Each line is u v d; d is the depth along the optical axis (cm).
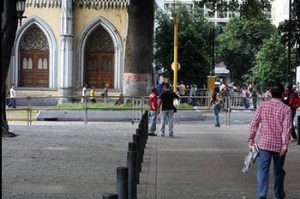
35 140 2292
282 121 1092
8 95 5253
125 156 1816
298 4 1981
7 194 1179
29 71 5528
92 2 5484
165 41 6156
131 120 3488
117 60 5516
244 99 4156
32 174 1442
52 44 5472
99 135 2547
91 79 5559
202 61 6147
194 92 5200
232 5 3644
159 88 4053
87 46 5559
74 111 3678
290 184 1376
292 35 2000
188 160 1792
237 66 9306
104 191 1226
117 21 5497
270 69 7250
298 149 2164
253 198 1185
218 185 1345
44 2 5450
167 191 1253
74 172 1484
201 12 7644
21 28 5447
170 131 2630
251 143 1123
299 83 5062
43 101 5412
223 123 3578
